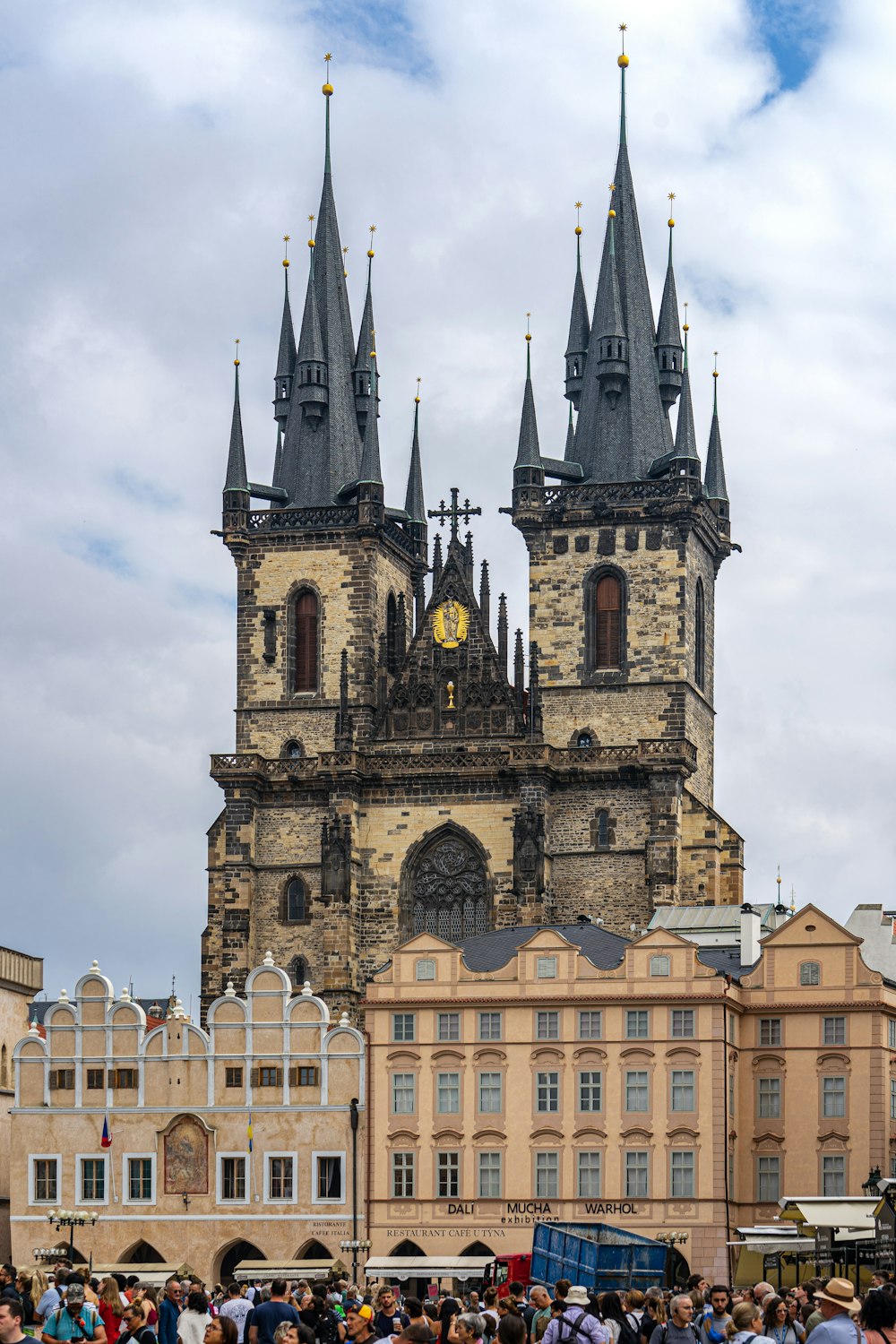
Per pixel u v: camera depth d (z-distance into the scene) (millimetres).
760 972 157875
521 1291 66750
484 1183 155875
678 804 191250
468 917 194375
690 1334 53844
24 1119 161875
